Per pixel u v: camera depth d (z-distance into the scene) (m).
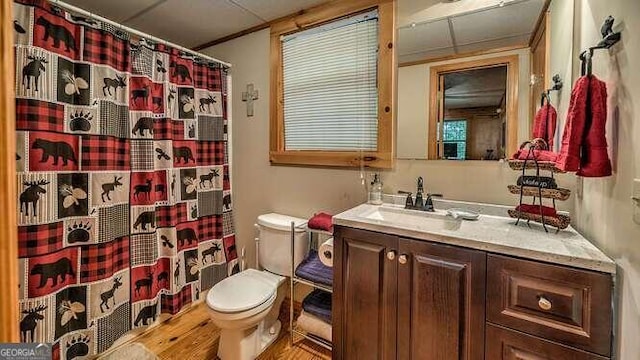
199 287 2.30
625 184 0.84
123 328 1.82
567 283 0.96
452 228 1.41
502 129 1.53
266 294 1.73
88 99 1.63
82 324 1.64
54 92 1.50
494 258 1.09
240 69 2.51
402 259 1.28
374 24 1.88
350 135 2.00
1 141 0.43
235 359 1.66
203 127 2.32
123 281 1.83
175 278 2.09
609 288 0.90
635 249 0.79
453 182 1.67
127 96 1.83
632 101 0.80
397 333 1.32
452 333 1.18
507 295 1.06
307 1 2.01
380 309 1.37
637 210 0.77
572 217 1.35
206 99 2.33
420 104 1.74
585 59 1.04
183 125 2.17
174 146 2.12
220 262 2.46
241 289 1.78
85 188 1.64
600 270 0.91
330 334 1.72
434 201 1.71
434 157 1.71
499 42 1.53
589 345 0.93
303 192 2.22
